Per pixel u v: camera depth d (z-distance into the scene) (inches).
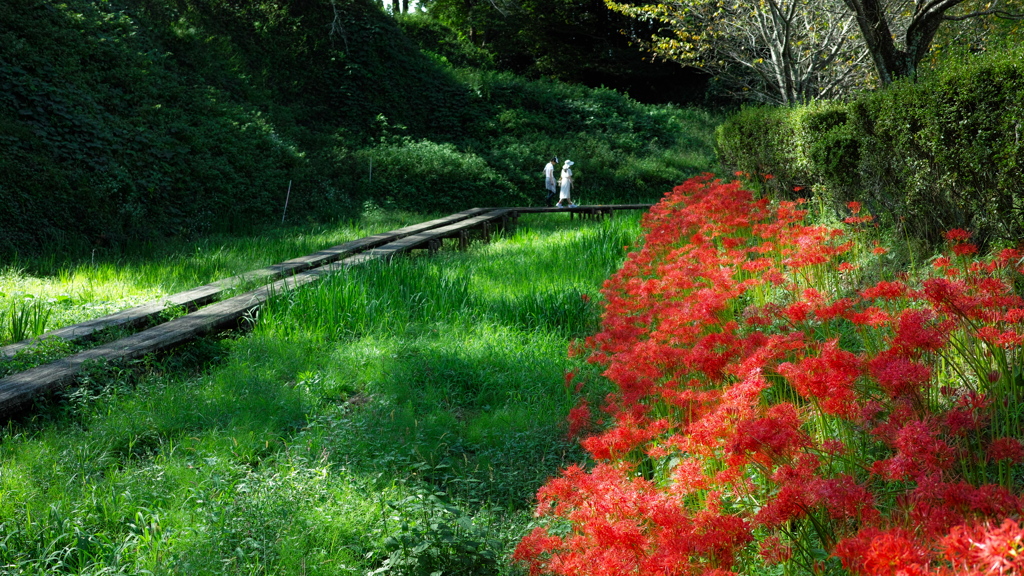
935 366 126.9
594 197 874.1
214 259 416.2
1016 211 167.5
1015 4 420.5
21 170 442.3
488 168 839.7
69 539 125.3
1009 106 163.2
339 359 227.1
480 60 1236.5
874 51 312.2
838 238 221.1
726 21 496.1
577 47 1365.7
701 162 983.6
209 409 187.2
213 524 125.3
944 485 72.2
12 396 181.2
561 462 163.5
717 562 83.8
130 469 152.9
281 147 700.7
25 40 521.7
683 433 123.9
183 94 641.0
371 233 558.9
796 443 91.9
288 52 898.1
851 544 68.0
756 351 120.4
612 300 208.5
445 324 260.1
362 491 145.4
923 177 202.2
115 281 350.0
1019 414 108.3
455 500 145.7
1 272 366.0
